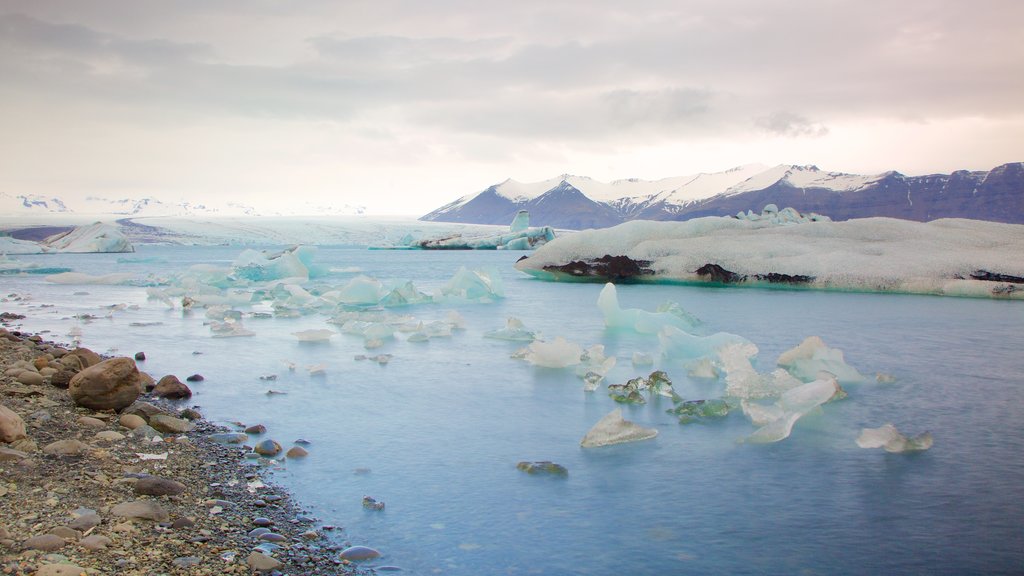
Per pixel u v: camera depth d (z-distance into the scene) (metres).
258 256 23.94
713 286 21.33
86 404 5.52
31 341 9.34
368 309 14.88
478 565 3.23
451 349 9.57
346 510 3.87
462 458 4.84
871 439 5.14
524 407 6.31
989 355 9.16
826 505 4.03
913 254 19.89
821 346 7.97
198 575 2.87
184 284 18.53
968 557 3.38
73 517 3.32
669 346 8.73
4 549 2.90
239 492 4.05
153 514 3.45
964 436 5.45
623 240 24.22
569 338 10.71
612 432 5.25
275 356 8.98
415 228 145.00
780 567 3.26
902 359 8.88
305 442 5.17
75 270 31.23
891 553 3.42
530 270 25.28
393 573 3.12
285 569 3.04
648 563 3.28
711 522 3.77
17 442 4.34
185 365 8.33
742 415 6.05
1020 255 19.11
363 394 6.81
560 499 4.09
